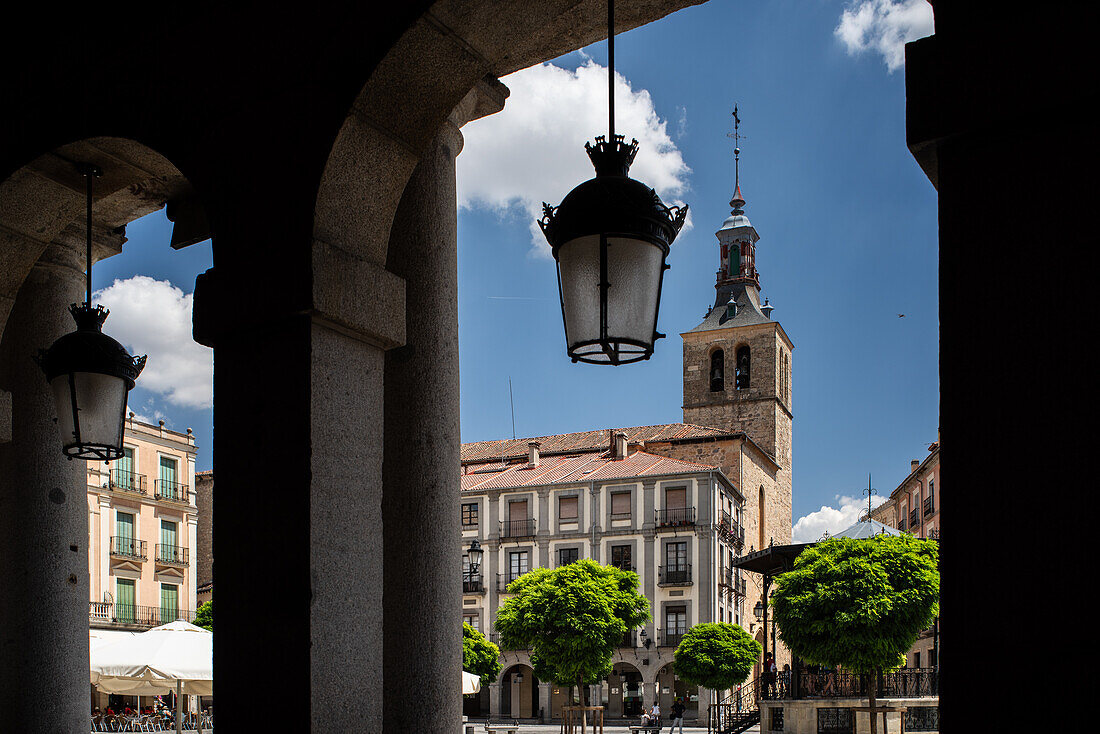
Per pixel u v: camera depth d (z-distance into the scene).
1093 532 2.19
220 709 3.40
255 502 3.46
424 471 4.07
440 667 3.96
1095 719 2.13
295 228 3.53
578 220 3.47
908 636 21.62
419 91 3.63
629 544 58.69
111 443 4.93
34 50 4.58
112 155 4.73
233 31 3.84
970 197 2.41
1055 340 2.29
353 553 3.49
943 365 2.39
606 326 3.46
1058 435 2.25
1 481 5.54
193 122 3.92
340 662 3.36
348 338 3.61
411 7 3.37
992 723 2.23
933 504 52.75
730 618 60.53
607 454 65.31
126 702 43.50
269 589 3.37
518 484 61.38
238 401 3.56
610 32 3.59
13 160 4.67
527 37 3.65
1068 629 2.19
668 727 49.16
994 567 2.28
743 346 77.62
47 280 5.79
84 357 4.86
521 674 59.94
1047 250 2.31
